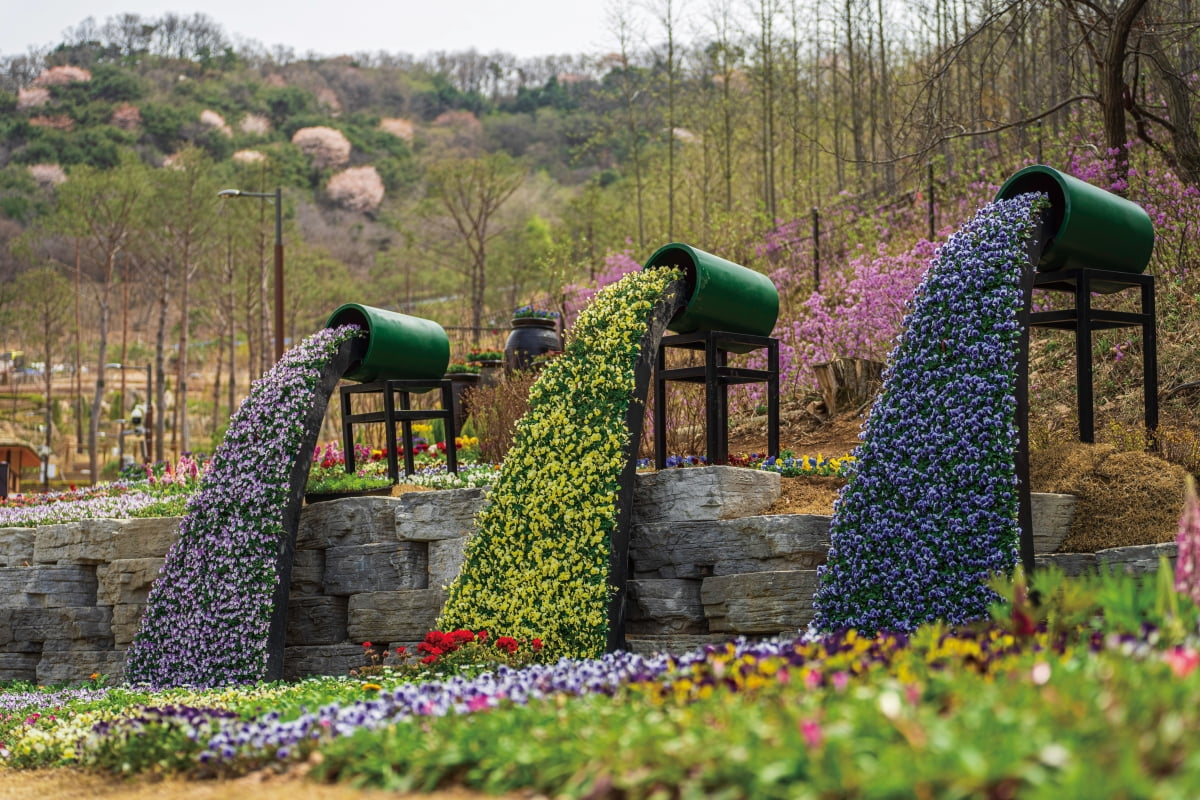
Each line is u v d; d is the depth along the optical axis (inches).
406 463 523.8
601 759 164.4
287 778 214.8
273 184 1882.4
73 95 4060.0
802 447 555.2
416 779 193.5
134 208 1636.3
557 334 786.8
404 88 5236.2
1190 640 171.2
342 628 434.9
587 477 364.2
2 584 530.3
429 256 2413.9
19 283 2154.3
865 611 319.3
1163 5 614.9
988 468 313.0
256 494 437.7
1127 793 115.0
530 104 4972.9
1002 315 330.0
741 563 348.8
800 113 1164.5
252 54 5142.7
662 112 1273.4
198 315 2425.0
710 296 402.3
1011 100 842.8
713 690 191.6
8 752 305.4
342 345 489.1
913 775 127.3
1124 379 485.1
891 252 702.5
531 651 343.6
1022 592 207.8
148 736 262.8
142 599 478.9
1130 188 537.3
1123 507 335.6
